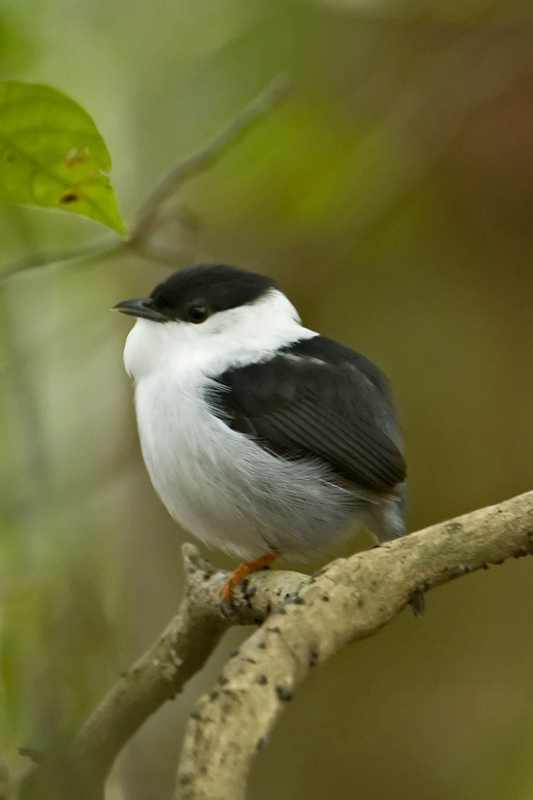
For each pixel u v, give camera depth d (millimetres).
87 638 7996
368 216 11180
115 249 8641
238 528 7895
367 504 8031
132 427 11320
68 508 9969
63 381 11617
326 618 4695
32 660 7441
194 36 11594
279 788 10547
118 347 11703
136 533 11008
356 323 11258
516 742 10383
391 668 10805
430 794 10320
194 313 8156
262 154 11258
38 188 5422
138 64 11695
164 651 6266
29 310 11555
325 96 11438
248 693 4238
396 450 7828
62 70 10938
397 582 4965
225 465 7664
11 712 6922
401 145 11234
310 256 11242
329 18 11398
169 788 9961
